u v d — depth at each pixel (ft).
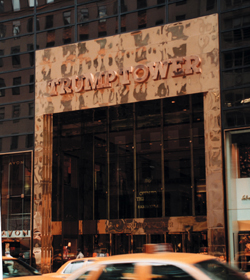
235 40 67.26
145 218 88.69
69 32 80.53
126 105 77.97
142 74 73.05
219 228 64.03
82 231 92.07
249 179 63.52
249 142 64.23
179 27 71.46
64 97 79.15
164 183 89.40
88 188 93.66
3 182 83.20
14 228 80.59
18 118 82.48
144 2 75.10
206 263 19.38
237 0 68.18
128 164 93.25
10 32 85.61
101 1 78.89
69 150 87.45
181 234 85.51
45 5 83.56
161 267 18.92
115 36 76.28
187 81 69.72
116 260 20.21
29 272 30.96
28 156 81.71
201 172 86.69
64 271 39.45
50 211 79.77
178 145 89.56
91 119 88.74
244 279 19.66
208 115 67.51
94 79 76.59
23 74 83.25
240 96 65.67
